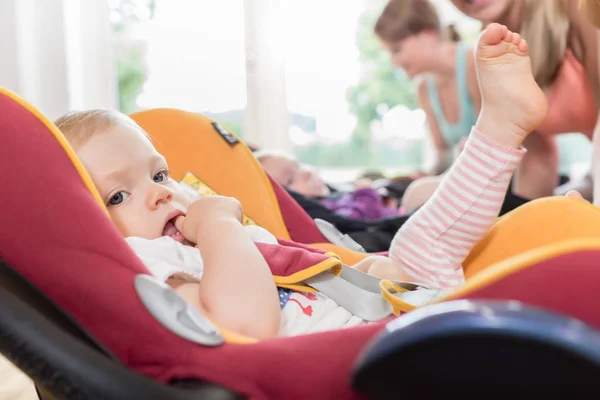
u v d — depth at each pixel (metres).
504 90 0.84
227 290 0.68
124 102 2.40
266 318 0.68
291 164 2.03
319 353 0.54
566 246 0.50
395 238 0.93
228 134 1.21
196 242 0.80
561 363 0.35
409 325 0.38
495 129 0.85
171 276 0.75
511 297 0.49
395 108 2.48
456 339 0.36
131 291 0.58
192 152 1.17
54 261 0.60
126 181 0.82
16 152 0.63
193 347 0.56
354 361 0.53
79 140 0.82
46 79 2.16
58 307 0.60
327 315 0.79
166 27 2.38
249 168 1.19
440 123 2.20
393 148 2.51
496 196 0.86
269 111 2.44
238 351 0.55
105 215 0.64
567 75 1.78
